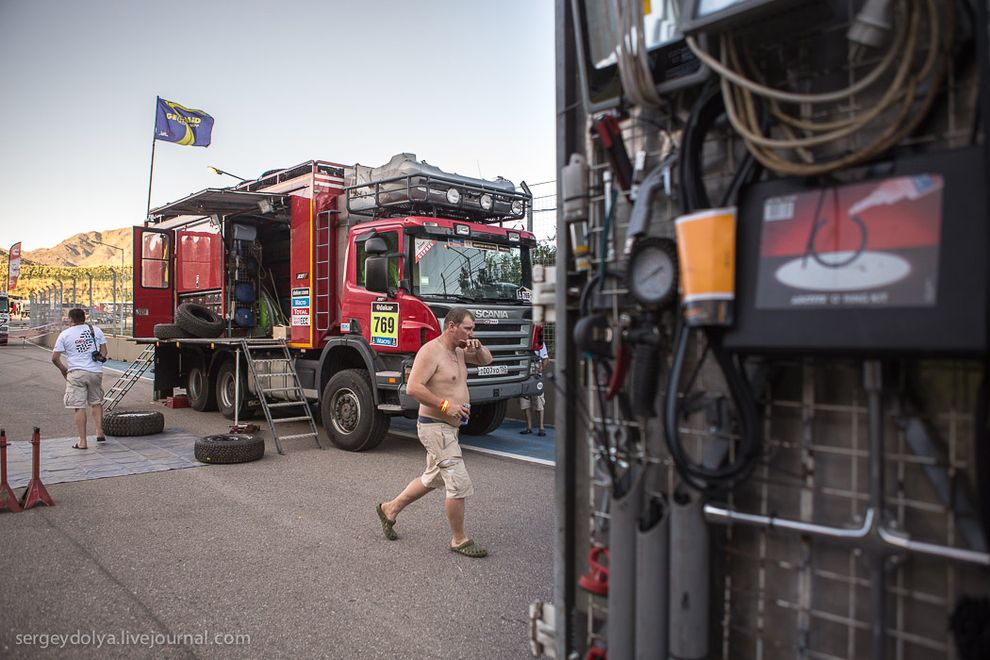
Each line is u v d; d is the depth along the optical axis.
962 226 1.20
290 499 6.06
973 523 1.27
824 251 1.35
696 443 1.67
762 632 1.58
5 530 5.04
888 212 1.29
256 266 11.48
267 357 10.13
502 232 8.82
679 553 1.62
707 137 1.66
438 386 4.70
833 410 1.46
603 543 1.89
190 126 16.59
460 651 3.29
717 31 1.50
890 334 1.23
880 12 1.32
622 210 1.83
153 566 4.35
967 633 1.24
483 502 6.05
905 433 1.35
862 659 1.43
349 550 4.73
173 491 6.27
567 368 1.97
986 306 1.14
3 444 5.54
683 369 1.71
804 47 1.50
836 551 1.47
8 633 3.39
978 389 1.28
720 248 1.44
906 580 1.37
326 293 9.12
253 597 3.90
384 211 8.70
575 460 2.00
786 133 1.48
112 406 11.88
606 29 1.79
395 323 7.79
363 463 7.66
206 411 11.87
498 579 4.23
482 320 8.05
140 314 12.51
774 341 1.38
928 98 1.29
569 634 1.99
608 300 1.83
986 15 1.20
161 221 13.49
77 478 6.72
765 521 1.51
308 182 9.35
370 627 3.53
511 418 11.36
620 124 1.84
